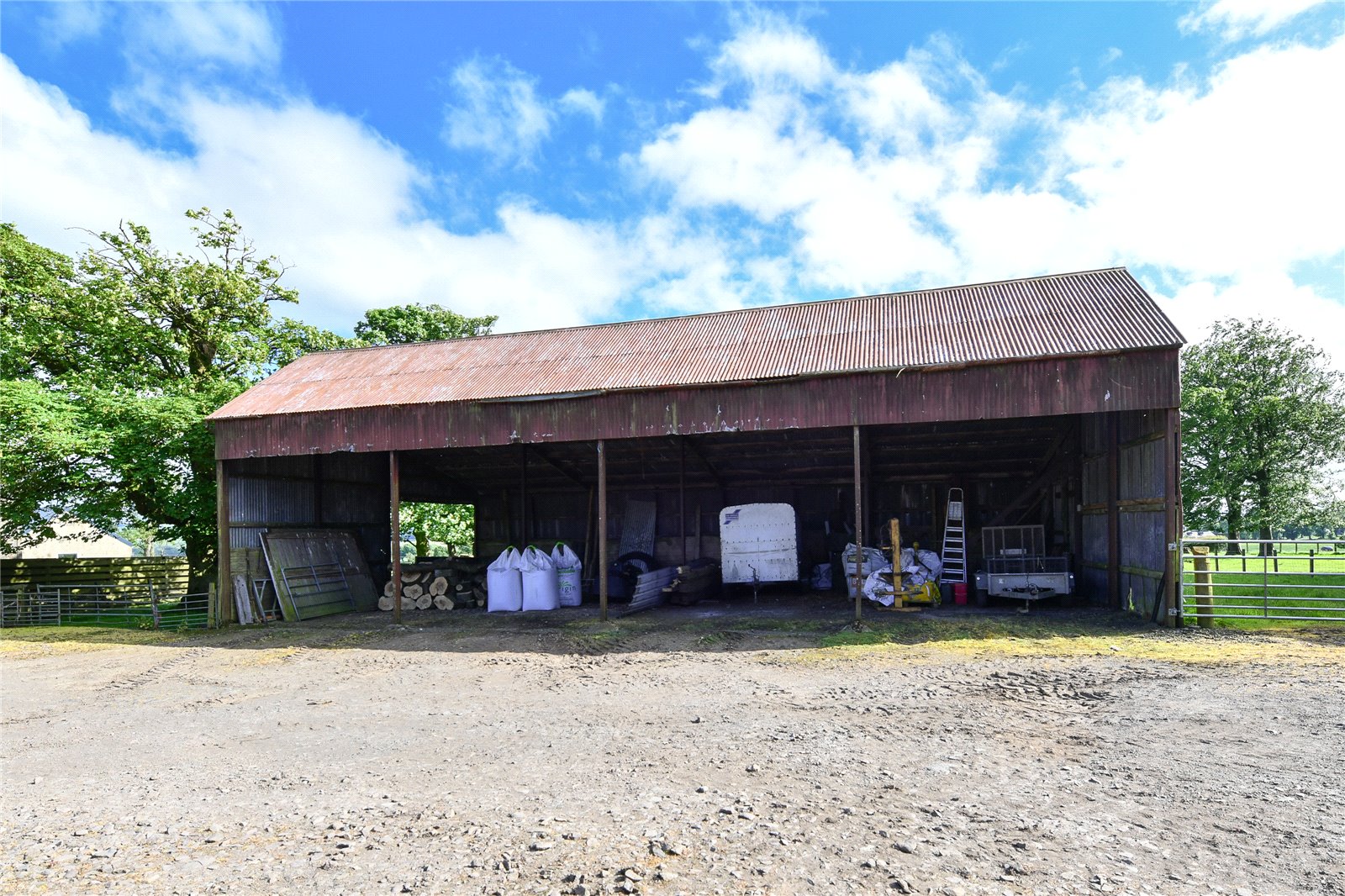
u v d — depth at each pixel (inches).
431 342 777.6
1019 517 764.6
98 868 171.2
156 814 208.7
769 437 714.2
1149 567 499.8
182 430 713.0
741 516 709.3
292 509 722.8
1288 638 417.4
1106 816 180.7
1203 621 465.4
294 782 234.4
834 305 676.1
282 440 631.2
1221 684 313.1
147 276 864.3
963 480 779.4
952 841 168.4
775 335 621.0
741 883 151.0
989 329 546.0
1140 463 518.6
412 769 242.2
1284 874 149.6
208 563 865.5
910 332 569.3
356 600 754.2
